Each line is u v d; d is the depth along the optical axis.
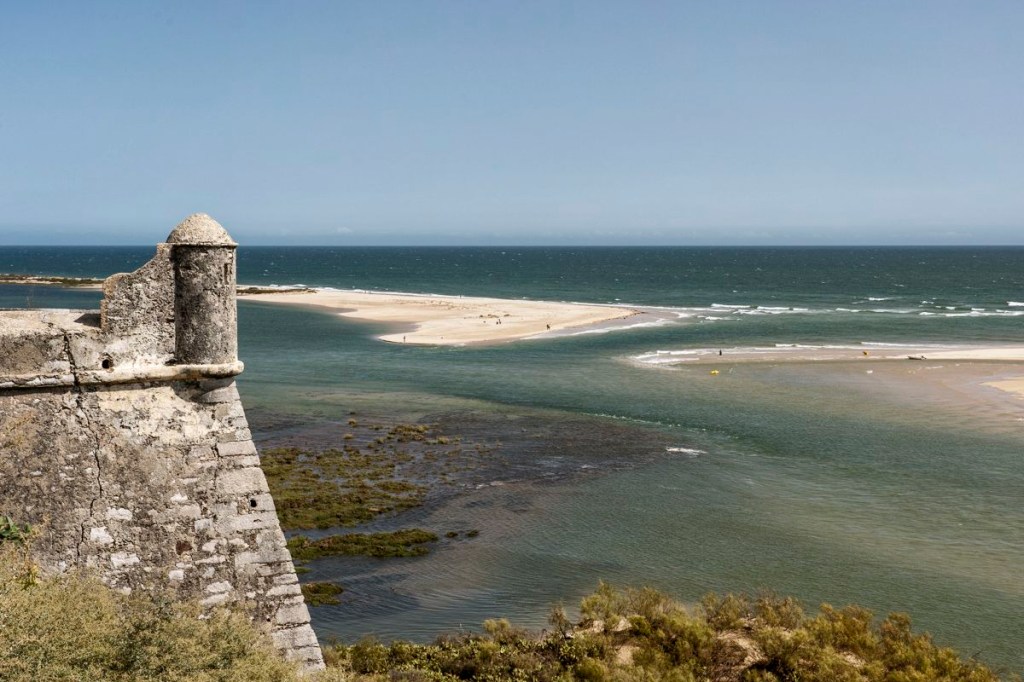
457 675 19.75
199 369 11.18
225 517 11.24
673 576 28.69
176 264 11.16
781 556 30.27
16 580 9.59
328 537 32.19
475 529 33.38
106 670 9.04
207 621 10.62
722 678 18.83
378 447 45.41
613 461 42.81
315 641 11.52
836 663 18.80
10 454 10.30
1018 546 30.89
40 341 10.49
